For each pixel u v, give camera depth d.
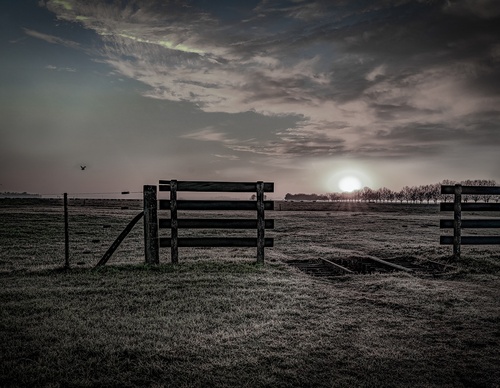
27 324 5.79
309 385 4.14
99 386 4.05
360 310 6.79
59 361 4.51
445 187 11.78
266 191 11.05
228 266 10.48
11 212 35.03
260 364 4.59
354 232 24.75
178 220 10.73
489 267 10.79
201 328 5.73
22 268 10.36
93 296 7.41
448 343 5.31
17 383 4.05
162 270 9.84
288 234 23.23
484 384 4.21
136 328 5.70
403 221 36.28
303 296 7.59
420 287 8.41
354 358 4.80
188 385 4.07
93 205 70.62
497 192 11.95
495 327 5.95
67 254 10.11
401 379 4.30
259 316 6.35
